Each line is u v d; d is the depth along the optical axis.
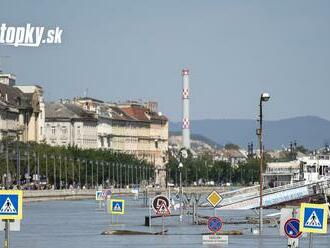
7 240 135.00
